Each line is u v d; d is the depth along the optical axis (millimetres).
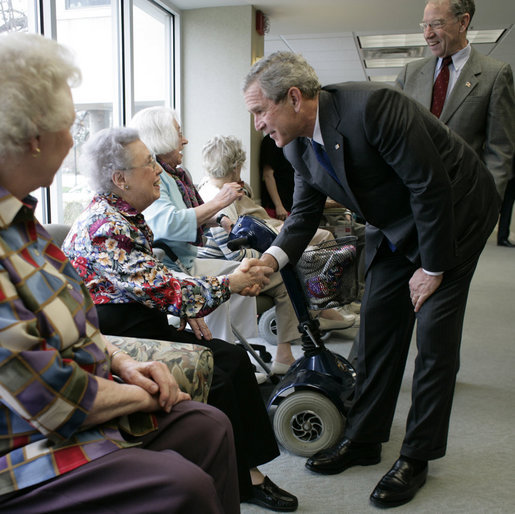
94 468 938
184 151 5184
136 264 1537
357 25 5836
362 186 1684
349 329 3639
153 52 4695
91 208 1594
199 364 1351
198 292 1604
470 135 2605
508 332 3658
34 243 976
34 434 963
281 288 2721
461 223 1682
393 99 1520
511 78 2557
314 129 1608
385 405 1934
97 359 1055
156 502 925
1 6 2709
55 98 916
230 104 5023
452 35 2514
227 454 1146
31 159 936
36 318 919
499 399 2592
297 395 2035
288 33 6254
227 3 4789
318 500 1776
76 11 3330
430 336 1723
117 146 1572
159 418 1132
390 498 1736
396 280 1874
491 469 1975
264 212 3203
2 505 925
